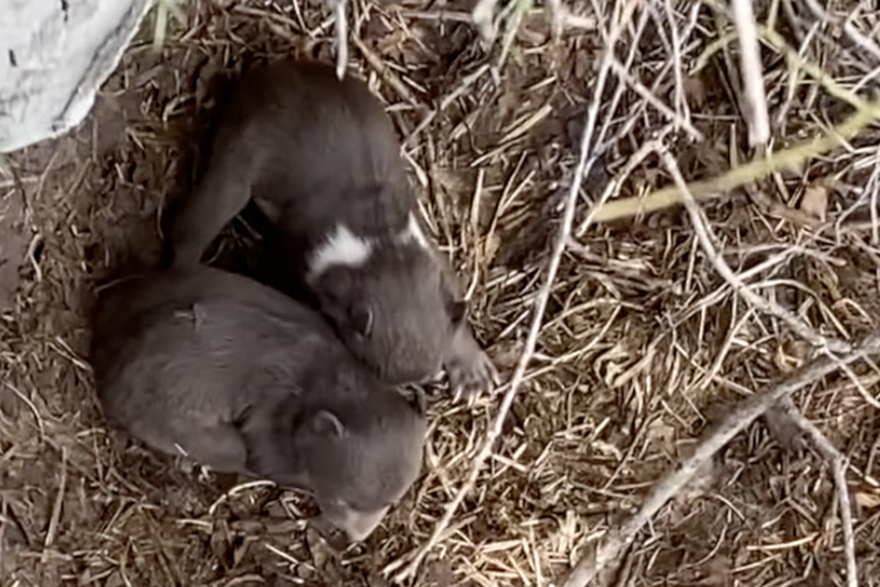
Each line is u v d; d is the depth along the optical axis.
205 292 5.41
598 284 6.14
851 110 5.90
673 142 5.95
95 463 5.92
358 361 5.52
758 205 6.05
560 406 6.21
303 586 6.10
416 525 6.14
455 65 5.85
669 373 6.21
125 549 5.98
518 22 4.92
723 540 6.25
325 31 5.75
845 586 6.23
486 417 6.14
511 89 5.89
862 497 6.25
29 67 4.25
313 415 5.38
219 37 5.64
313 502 6.11
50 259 5.68
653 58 5.84
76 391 5.84
